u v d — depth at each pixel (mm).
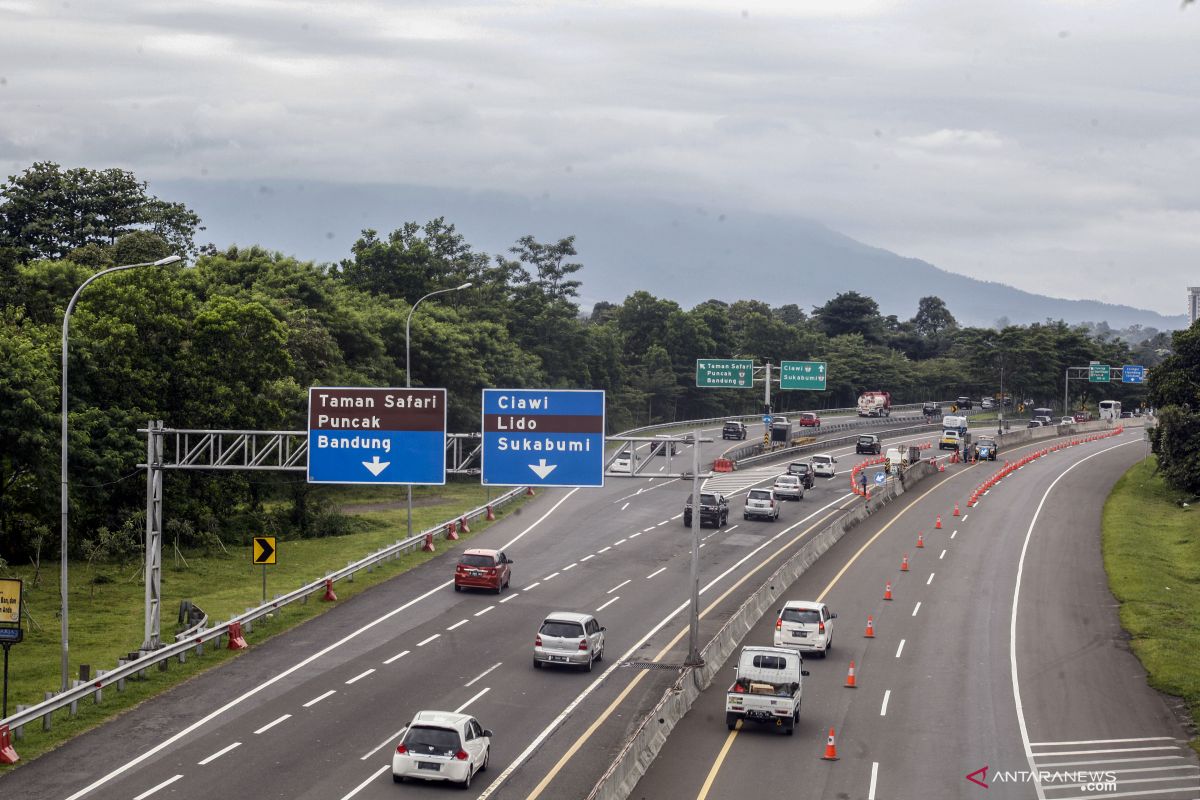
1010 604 65188
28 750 36969
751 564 73312
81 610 57844
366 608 58312
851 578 70938
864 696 46969
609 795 33125
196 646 48625
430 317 122562
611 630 55531
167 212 126812
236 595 61562
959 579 71500
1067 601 66375
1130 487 116125
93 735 38656
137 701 42500
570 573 69000
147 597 48281
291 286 107688
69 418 66688
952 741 41625
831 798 35406
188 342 76500
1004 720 44438
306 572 67938
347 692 44219
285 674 46531
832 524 83375
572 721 41656
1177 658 54031
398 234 143250
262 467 50625
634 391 165750
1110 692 48844
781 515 94500
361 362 110875
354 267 136750
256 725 40000
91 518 70688
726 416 185500
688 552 76812
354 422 50000
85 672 42375
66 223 118750
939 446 152125
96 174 124312
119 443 69188
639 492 103000
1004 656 54219
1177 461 110750
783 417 173000
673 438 49594
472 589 62844
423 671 47469
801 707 45125
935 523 92375
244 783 34344
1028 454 146625
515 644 52438
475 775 35562
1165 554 83500
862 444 140500
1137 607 64625
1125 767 39344
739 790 35812
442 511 91688
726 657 51906
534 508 92438
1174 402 114062
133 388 73188
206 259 112312
